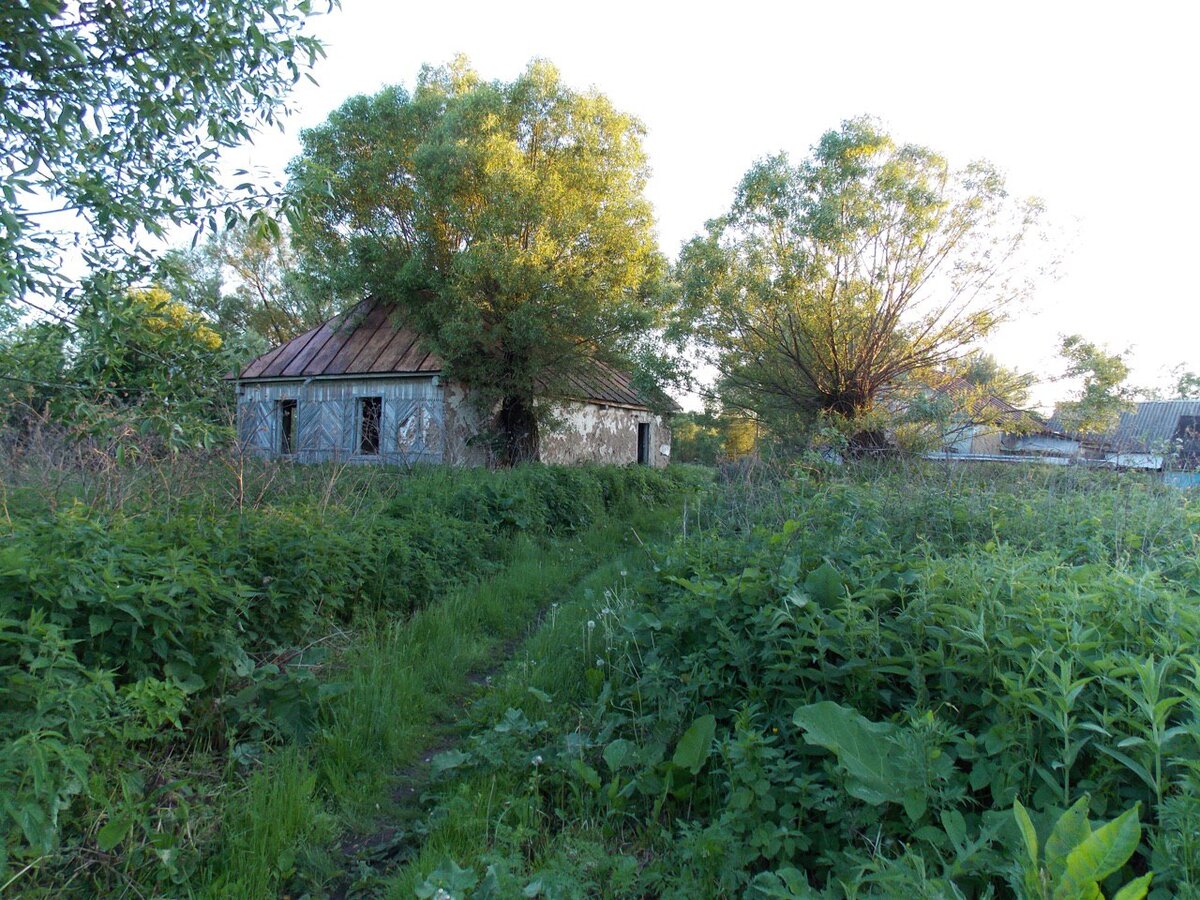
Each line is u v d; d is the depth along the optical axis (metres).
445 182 16.14
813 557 4.30
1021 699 2.70
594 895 2.90
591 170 17.19
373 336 19.22
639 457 25.62
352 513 7.45
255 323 34.41
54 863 2.80
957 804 2.74
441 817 3.43
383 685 4.77
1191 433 16.84
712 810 3.28
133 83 4.17
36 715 2.75
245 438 9.38
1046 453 12.48
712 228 14.59
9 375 3.70
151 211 4.14
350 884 3.10
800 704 3.40
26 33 3.64
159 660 3.78
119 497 5.41
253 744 3.93
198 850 3.10
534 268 15.60
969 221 13.49
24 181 3.43
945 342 14.38
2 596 3.25
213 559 4.72
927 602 3.36
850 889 2.25
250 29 4.05
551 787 3.70
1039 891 1.99
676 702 3.87
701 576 4.23
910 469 9.08
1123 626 2.98
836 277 13.83
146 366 3.98
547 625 6.40
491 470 13.52
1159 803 2.27
